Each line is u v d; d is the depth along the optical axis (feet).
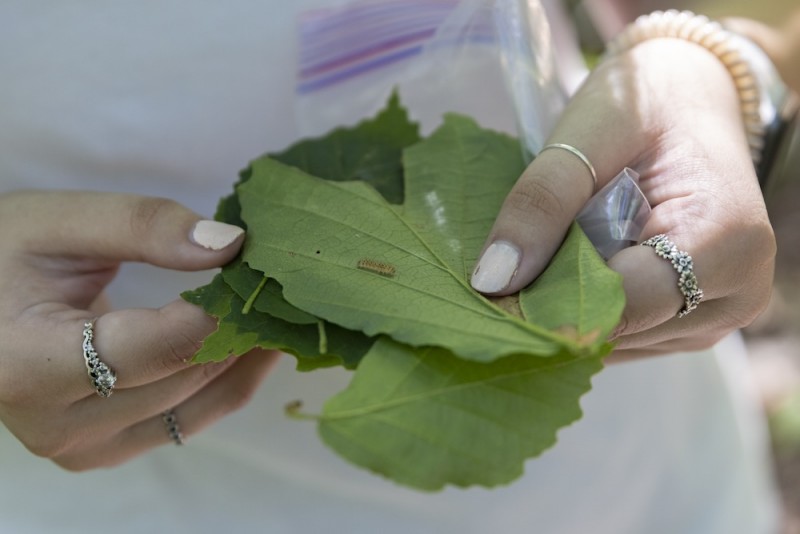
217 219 1.16
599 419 1.63
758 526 1.94
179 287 1.46
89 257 1.20
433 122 1.41
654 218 1.06
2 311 1.16
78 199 1.19
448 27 1.35
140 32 1.34
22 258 1.20
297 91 1.39
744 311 1.12
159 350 1.10
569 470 1.64
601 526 1.70
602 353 0.94
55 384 1.12
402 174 1.23
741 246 1.04
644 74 1.15
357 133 1.27
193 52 1.36
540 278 1.01
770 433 2.77
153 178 1.43
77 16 1.32
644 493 1.73
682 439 1.76
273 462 1.52
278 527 1.56
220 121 1.40
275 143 1.44
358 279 1.03
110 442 1.26
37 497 1.50
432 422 0.92
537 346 0.92
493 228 1.03
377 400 0.93
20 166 1.40
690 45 1.23
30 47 1.32
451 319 0.97
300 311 1.01
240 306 1.03
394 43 1.36
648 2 1.76
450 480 0.91
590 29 1.92
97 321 1.11
